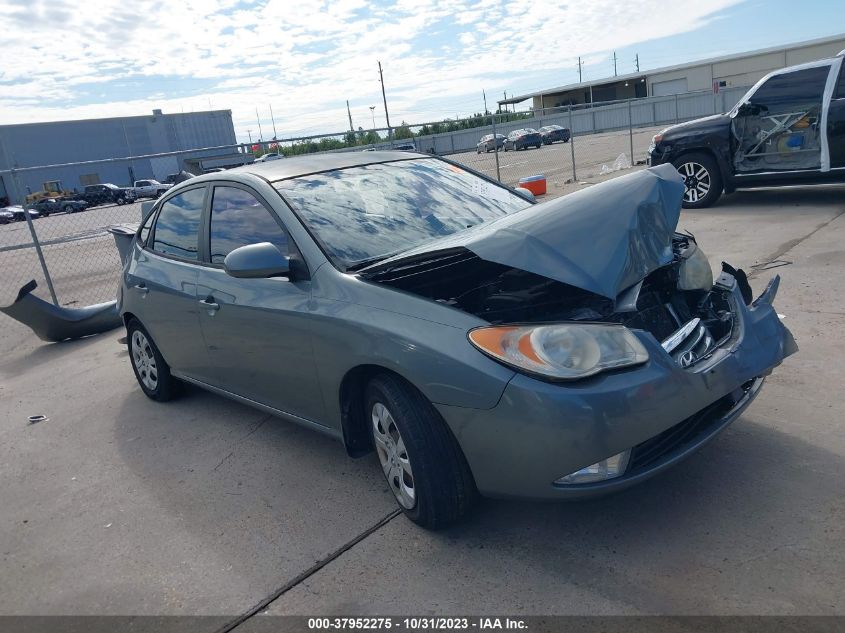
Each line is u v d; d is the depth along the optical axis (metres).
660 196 3.19
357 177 4.16
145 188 20.00
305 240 3.56
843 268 6.21
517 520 3.16
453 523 3.11
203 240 4.36
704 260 3.65
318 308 3.34
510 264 2.83
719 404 3.03
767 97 9.27
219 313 4.03
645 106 33.94
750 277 6.34
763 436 3.58
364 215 3.81
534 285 3.26
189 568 3.18
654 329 3.17
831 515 2.89
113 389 5.89
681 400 2.75
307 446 4.27
